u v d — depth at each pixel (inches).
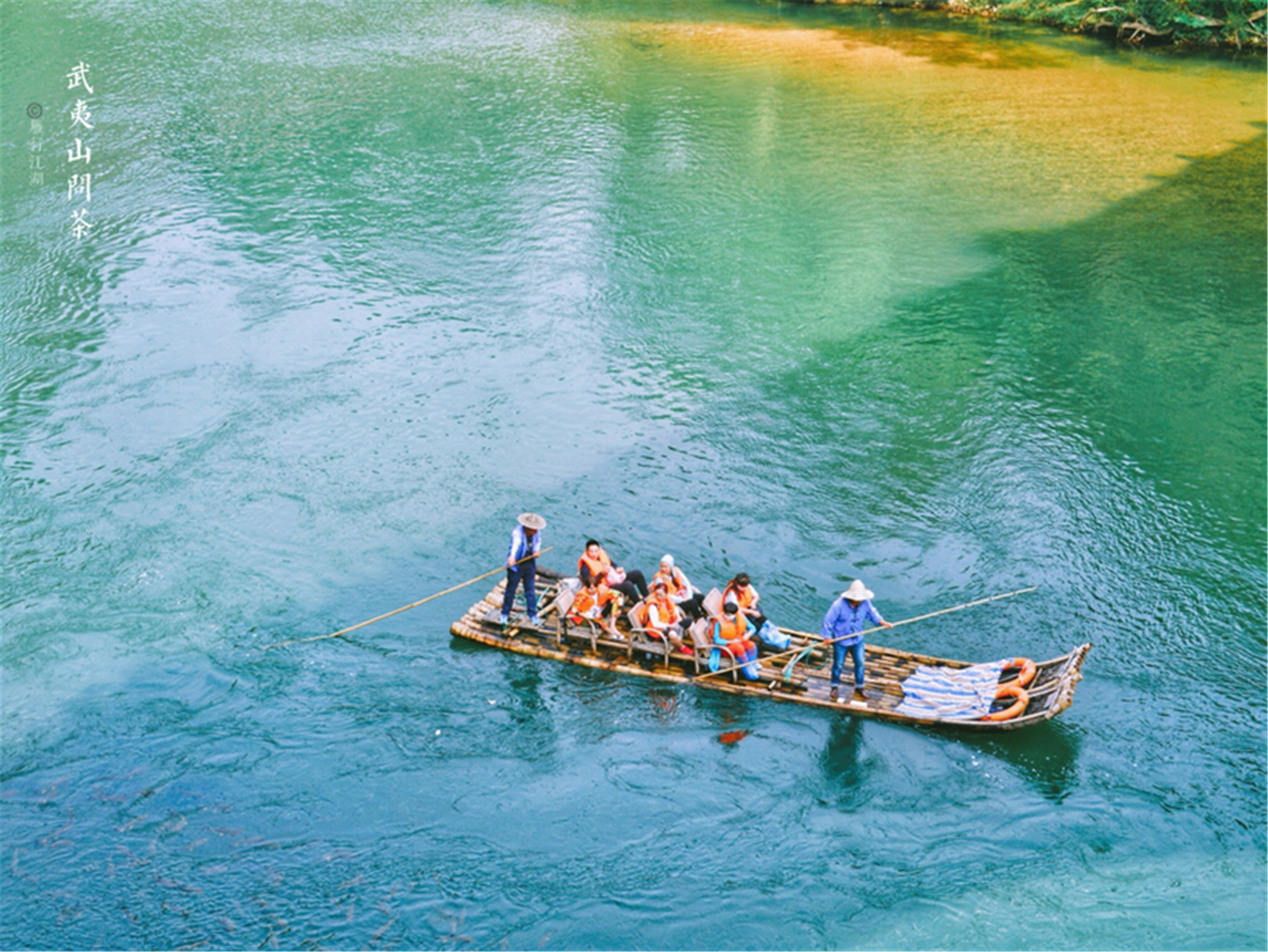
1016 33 1887.3
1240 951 373.1
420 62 1603.1
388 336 856.9
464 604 574.9
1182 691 511.8
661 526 634.2
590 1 2054.6
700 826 435.8
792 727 488.1
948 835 431.5
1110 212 1128.2
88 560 597.0
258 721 488.1
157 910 388.2
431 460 697.0
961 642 546.0
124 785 447.8
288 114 1365.7
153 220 1053.8
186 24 1759.4
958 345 862.5
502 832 430.6
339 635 547.2
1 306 884.0
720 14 1988.2
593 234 1056.8
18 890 394.3
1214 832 431.8
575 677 522.0
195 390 770.8
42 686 505.4
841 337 871.1
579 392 783.7
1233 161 1275.8
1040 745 478.9
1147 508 654.5
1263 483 678.5
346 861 413.7
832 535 627.8
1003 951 376.2
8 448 697.6
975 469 695.1
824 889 405.4
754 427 741.9
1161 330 887.7
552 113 1398.9
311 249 1004.6
